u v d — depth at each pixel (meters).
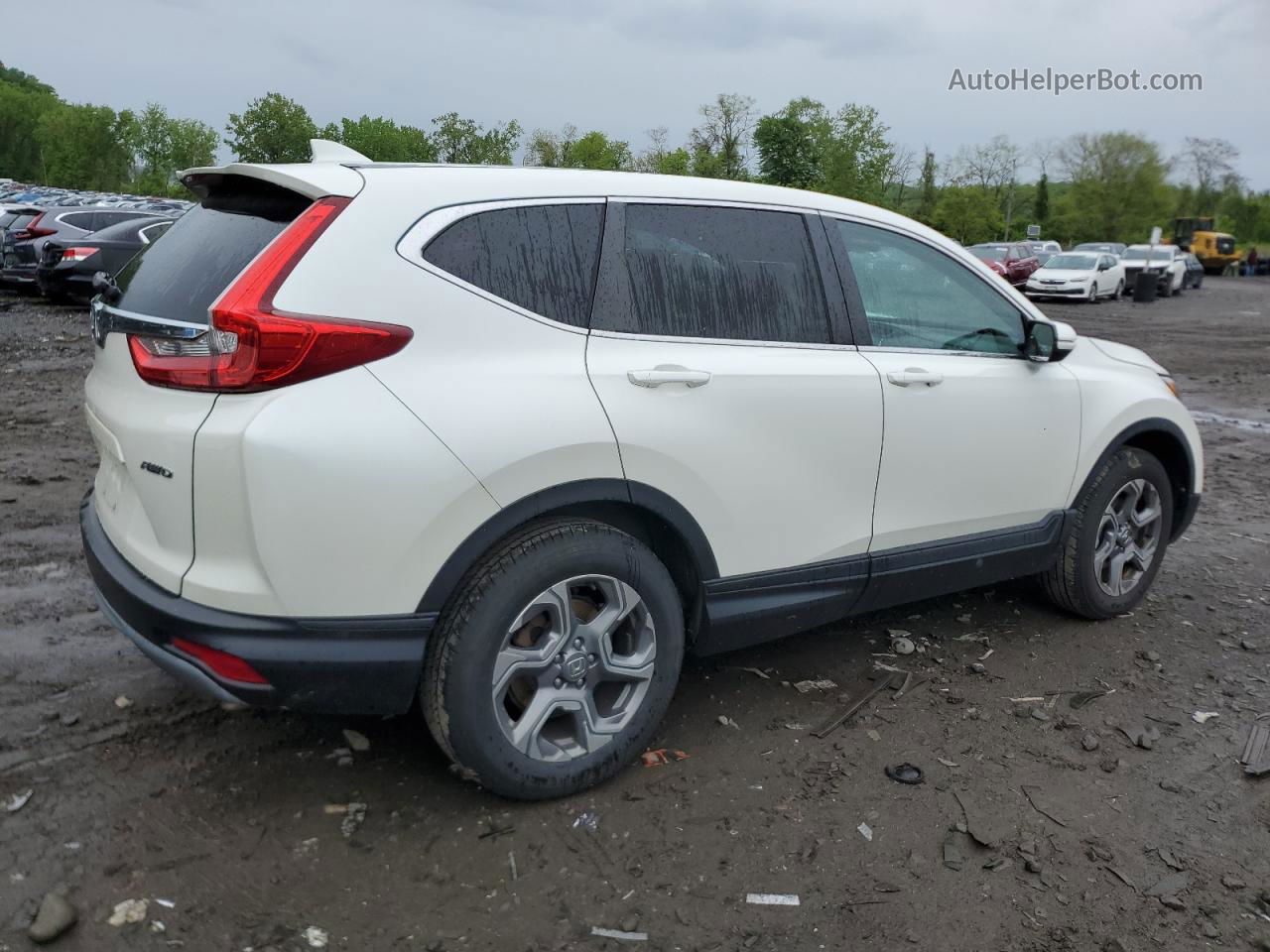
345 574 2.56
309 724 3.40
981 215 67.69
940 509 3.81
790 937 2.51
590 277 3.03
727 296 3.30
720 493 3.17
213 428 2.51
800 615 3.49
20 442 7.52
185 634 2.59
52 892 2.52
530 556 2.81
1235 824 3.05
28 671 3.70
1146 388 4.56
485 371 2.75
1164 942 2.54
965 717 3.66
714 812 3.01
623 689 3.15
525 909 2.57
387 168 2.88
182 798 2.95
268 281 2.54
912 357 3.72
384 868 2.70
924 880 2.74
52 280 16.50
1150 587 5.12
